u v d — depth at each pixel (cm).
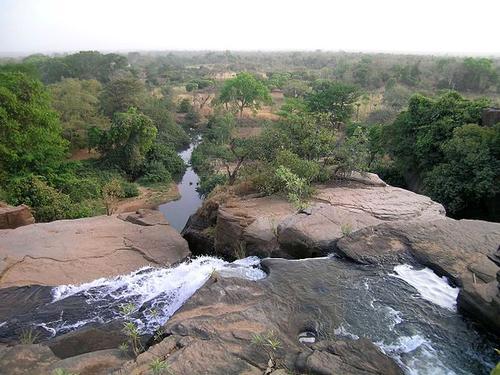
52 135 2500
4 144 2166
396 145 2389
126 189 2653
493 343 630
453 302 730
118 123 2967
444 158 2042
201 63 14550
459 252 852
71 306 898
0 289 964
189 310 669
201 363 524
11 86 2277
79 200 2230
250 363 531
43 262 1099
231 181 1936
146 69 10144
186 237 1562
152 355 543
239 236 1205
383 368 535
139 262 1165
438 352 608
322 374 512
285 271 833
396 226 970
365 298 737
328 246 961
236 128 4447
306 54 17538
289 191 1405
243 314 652
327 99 4231
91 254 1170
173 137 4200
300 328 646
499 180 1700
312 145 1694
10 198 1698
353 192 1428
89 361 566
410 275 815
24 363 551
